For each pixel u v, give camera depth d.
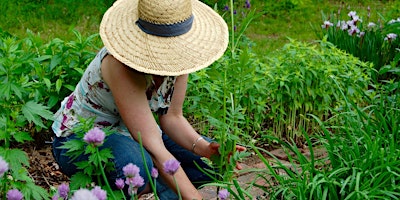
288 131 5.57
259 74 5.47
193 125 5.29
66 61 5.12
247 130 5.30
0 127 3.21
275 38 9.46
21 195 2.66
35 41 5.24
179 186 3.29
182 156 3.82
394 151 3.86
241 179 4.68
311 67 5.50
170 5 3.16
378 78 6.93
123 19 3.29
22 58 4.71
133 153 3.37
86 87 3.47
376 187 3.54
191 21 3.26
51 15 9.79
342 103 5.62
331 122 5.67
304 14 10.61
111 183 3.40
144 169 3.36
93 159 3.04
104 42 3.22
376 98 5.28
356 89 5.68
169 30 3.19
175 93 3.64
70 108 3.56
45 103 5.07
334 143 4.19
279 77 5.45
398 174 3.67
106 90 3.40
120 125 3.60
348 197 3.44
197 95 5.09
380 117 4.29
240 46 6.75
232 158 3.48
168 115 3.71
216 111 4.24
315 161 3.95
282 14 10.56
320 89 5.53
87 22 9.56
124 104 3.30
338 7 11.14
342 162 3.79
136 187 2.92
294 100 5.45
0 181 3.06
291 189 3.60
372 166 3.82
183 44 3.21
